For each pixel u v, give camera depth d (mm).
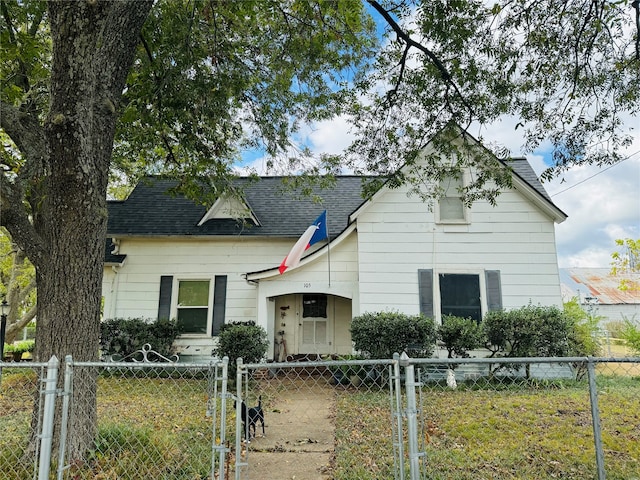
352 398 8031
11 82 7781
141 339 11352
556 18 6051
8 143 9953
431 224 10992
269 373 11141
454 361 3531
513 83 6562
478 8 6062
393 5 6750
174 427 5977
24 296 15086
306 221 13367
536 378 9227
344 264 11500
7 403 7703
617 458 4949
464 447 5309
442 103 7367
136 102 8070
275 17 8242
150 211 13500
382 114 7844
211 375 4578
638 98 6203
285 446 5484
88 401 4559
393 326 9516
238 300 12516
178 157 10758
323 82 8641
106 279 12484
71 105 4316
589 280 33531
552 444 5379
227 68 8547
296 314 13141
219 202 13250
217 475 4418
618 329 14695
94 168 4707
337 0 7469
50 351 4512
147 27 7891
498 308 10492
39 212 7070
